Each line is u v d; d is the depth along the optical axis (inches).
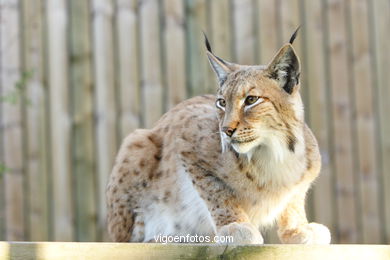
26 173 515.8
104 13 520.4
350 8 531.8
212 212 329.7
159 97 519.8
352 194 526.0
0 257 223.5
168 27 522.9
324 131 526.0
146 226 351.9
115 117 518.9
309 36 526.9
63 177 514.9
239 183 326.6
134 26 522.0
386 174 529.7
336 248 232.2
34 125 516.1
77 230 514.0
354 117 530.9
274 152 319.3
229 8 525.0
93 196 515.2
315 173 337.7
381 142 531.2
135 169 351.9
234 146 312.5
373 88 532.1
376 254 233.3
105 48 519.5
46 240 514.0
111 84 519.5
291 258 231.3
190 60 522.9
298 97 323.3
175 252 229.9
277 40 524.7
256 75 315.9
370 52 533.6
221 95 319.9
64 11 518.6
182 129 346.3
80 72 519.5
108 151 516.1
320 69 526.9
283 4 525.7
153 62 521.3
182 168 341.1
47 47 518.9
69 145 515.8
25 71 499.2
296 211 342.6
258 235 313.9
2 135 514.9
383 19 533.6
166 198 346.6
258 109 311.3
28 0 519.5
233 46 525.7
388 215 528.7
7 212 512.1
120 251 227.9
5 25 518.6
